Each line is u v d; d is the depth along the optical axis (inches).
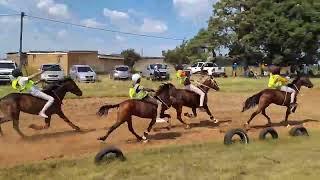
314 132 789.9
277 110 1078.4
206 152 610.2
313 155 587.5
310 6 2554.1
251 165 533.3
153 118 690.8
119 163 547.8
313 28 2524.6
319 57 2763.3
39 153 625.9
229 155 587.2
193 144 674.2
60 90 721.0
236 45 2834.6
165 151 620.1
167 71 2041.1
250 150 621.3
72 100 1159.6
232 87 1605.6
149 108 682.2
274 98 810.8
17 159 592.4
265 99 808.3
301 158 569.0
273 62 2652.6
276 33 2586.1
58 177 494.3
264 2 2647.6
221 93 1413.6
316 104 1205.7
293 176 487.2
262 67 2564.0
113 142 700.0
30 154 620.1
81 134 753.0
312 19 2551.7
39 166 535.8
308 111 1078.4
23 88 684.7
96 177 490.0
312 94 1435.8
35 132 759.1
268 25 2588.6
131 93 682.8
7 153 623.2
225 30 2847.0
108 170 516.1
